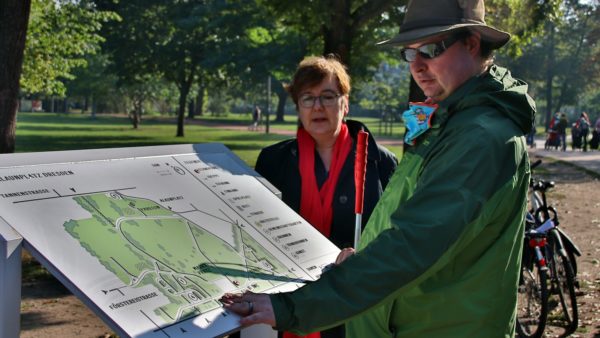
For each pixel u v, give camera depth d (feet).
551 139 103.65
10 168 6.32
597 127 103.50
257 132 135.13
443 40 6.32
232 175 8.41
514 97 6.03
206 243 6.99
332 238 10.08
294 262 7.64
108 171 7.04
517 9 38.19
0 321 5.60
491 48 6.54
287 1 37.96
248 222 7.79
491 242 6.07
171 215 7.03
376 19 43.57
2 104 22.74
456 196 5.64
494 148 5.74
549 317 17.89
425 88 6.66
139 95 138.92
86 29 58.08
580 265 24.07
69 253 5.83
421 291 6.14
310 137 10.42
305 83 9.93
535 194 19.54
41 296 18.83
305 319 5.86
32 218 5.91
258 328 7.73
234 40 95.45
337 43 37.09
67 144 82.74
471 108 6.08
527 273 17.33
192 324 5.81
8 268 5.60
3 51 22.71
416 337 6.30
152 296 5.91
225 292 6.44
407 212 5.78
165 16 101.24
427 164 6.23
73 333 16.15
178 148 8.20
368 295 5.74
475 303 6.07
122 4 99.09
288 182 10.31
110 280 5.83
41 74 57.52
